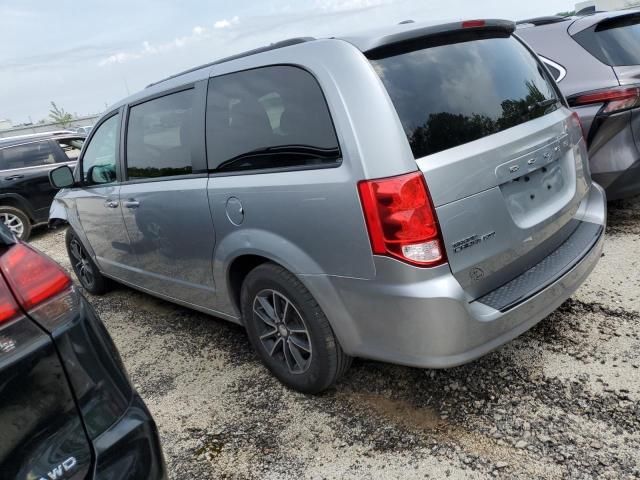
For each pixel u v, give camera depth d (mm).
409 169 2029
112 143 3750
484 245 2186
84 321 1475
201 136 2879
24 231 8219
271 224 2477
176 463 2439
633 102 3617
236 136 2674
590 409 2318
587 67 3904
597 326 2922
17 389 1279
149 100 3332
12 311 1316
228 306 3051
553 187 2598
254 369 3135
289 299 2564
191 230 2992
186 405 2887
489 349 2186
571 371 2588
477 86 2379
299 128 2348
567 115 2812
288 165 2416
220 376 3125
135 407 1528
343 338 2414
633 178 3730
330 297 2344
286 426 2564
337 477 2193
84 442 1374
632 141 3695
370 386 2760
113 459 1412
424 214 2021
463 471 2107
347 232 2168
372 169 2064
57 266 1503
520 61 2707
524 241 2359
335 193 2172
